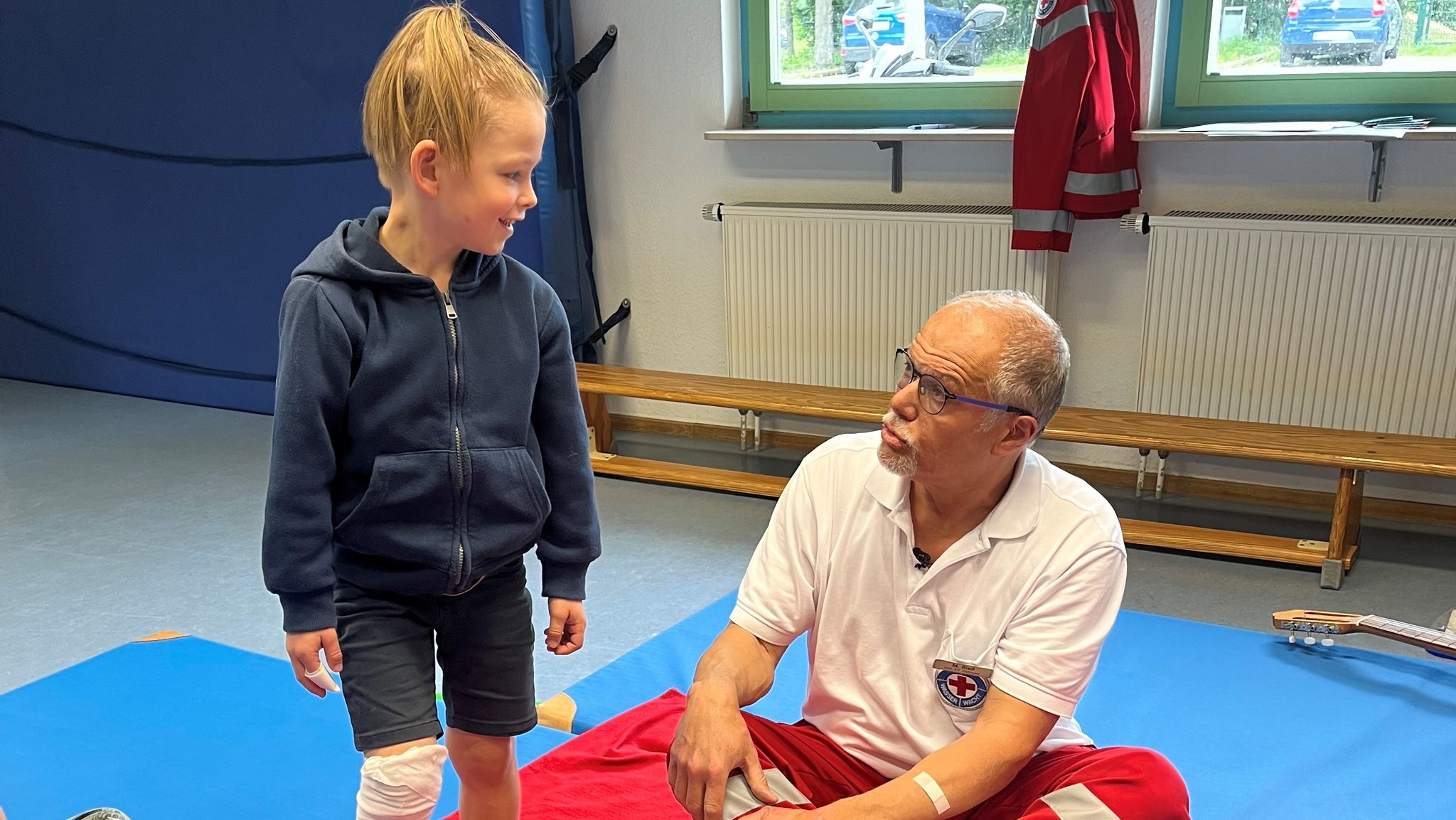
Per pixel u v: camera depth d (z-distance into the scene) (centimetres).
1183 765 222
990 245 389
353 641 154
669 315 462
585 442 171
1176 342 374
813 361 430
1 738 233
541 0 417
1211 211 372
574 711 245
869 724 160
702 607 311
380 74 145
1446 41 346
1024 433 147
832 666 162
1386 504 369
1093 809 137
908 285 406
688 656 271
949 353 145
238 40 462
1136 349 389
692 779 145
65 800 212
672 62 434
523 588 169
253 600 319
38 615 310
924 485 152
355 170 459
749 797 145
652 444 465
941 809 138
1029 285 387
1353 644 279
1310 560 327
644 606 312
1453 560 337
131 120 496
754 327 438
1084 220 384
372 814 148
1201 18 368
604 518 381
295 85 458
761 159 432
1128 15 357
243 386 509
